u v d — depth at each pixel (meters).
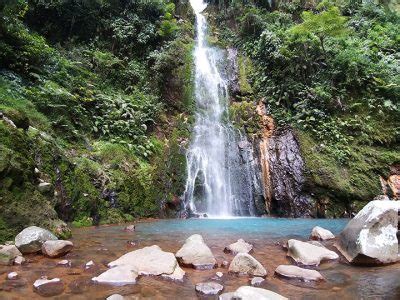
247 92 15.15
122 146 10.33
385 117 13.07
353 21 18.16
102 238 6.19
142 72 13.98
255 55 16.33
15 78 9.79
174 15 18.86
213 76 15.87
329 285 3.75
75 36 14.22
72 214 7.66
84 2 14.59
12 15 10.53
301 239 6.37
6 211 5.27
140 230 7.28
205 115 14.12
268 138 12.77
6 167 5.45
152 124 12.45
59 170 7.70
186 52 16.30
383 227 4.74
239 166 12.23
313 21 14.21
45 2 13.85
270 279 3.92
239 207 11.51
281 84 14.23
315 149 11.94
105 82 12.81
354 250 4.64
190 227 7.88
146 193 9.55
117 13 15.47
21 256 4.41
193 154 11.89
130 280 3.69
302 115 12.94
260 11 18.69
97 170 8.68
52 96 9.73
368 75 13.89
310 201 11.04
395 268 4.37
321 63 14.48
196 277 3.94
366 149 12.25
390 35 17.11
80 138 9.67
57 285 3.55
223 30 19.56
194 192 11.04
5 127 6.19
